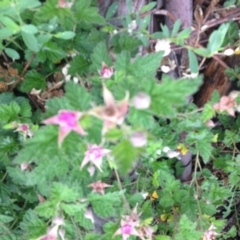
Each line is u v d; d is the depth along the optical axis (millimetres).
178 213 314
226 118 333
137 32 249
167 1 301
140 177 306
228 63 317
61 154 170
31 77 271
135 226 240
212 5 294
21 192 289
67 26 227
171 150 297
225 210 411
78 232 249
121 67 214
